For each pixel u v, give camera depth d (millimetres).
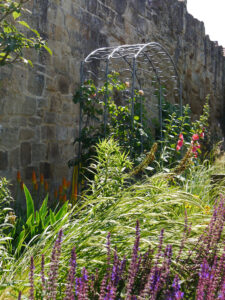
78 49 6789
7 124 5176
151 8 9453
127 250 2566
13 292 2324
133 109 7051
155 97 9539
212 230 2568
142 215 3010
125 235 2762
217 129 13859
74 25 6648
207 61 12938
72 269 1995
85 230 2748
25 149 5527
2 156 5090
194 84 11852
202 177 5664
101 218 3004
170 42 10328
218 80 14078
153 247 2555
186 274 2309
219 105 14195
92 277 2154
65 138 6457
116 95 7918
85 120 6992
